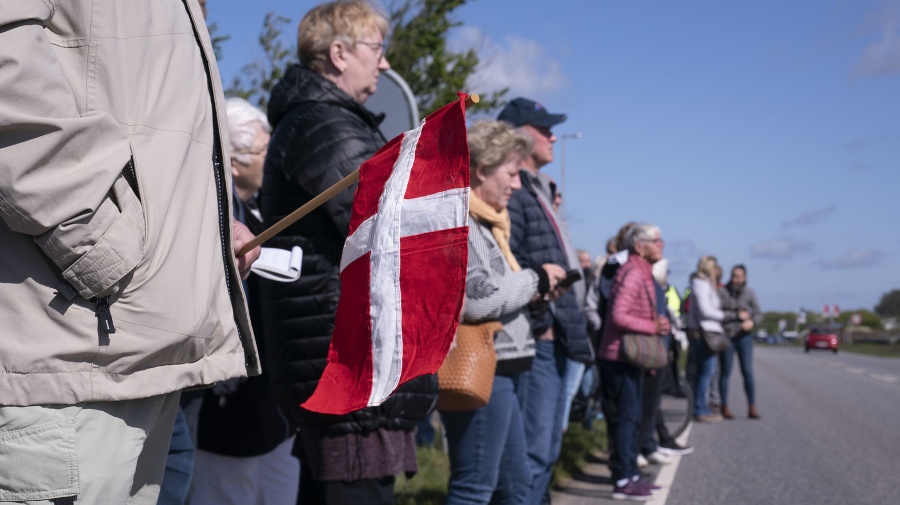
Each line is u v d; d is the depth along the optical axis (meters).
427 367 2.00
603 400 6.61
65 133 1.67
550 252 5.11
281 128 3.21
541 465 4.82
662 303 7.44
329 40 3.33
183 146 1.97
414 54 8.82
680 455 8.86
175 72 2.00
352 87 3.38
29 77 1.65
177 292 1.89
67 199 1.68
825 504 6.63
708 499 6.68
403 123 4.65
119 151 1.77
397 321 2.10
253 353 2.21
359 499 3.04
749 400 12.51
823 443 9.98
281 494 3.76
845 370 30.70
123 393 1.82
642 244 6.48
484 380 3.68
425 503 5.57
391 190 2.18
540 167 5.77
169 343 1.87
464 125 2.07
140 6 1.95
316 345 3.06
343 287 2.27
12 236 1.76
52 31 1.86
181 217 1.94
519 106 5.65
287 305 3.10
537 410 4.83
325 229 3.10
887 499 6.86
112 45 1.88
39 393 1.73
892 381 23.64
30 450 1.73
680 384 9.04
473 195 4.11
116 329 1.80
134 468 1.89
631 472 6.55
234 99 3.87
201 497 3.60
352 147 3.10
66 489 1.75
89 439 1.79
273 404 3.58
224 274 2.10
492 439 3.88
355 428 3.02
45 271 1.76
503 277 3.92
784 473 7.91
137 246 1.77
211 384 2.02
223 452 3.55
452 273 2.03
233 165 3.78
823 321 147.38
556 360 5.00
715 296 11.60
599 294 6.69
